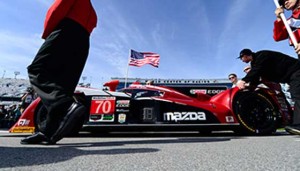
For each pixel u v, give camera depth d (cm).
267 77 280
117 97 320
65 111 160
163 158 108
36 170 82
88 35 182
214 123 312
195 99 345
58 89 157
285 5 243
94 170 83
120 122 309
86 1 180
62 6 160
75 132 308
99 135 337
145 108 319
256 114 317
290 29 234
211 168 87
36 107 293
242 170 84
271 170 84
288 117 320
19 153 119
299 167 88
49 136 160
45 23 165
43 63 160
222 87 404
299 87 228
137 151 131
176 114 316
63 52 163
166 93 332
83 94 322
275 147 152
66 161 99
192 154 121
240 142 188
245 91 321
